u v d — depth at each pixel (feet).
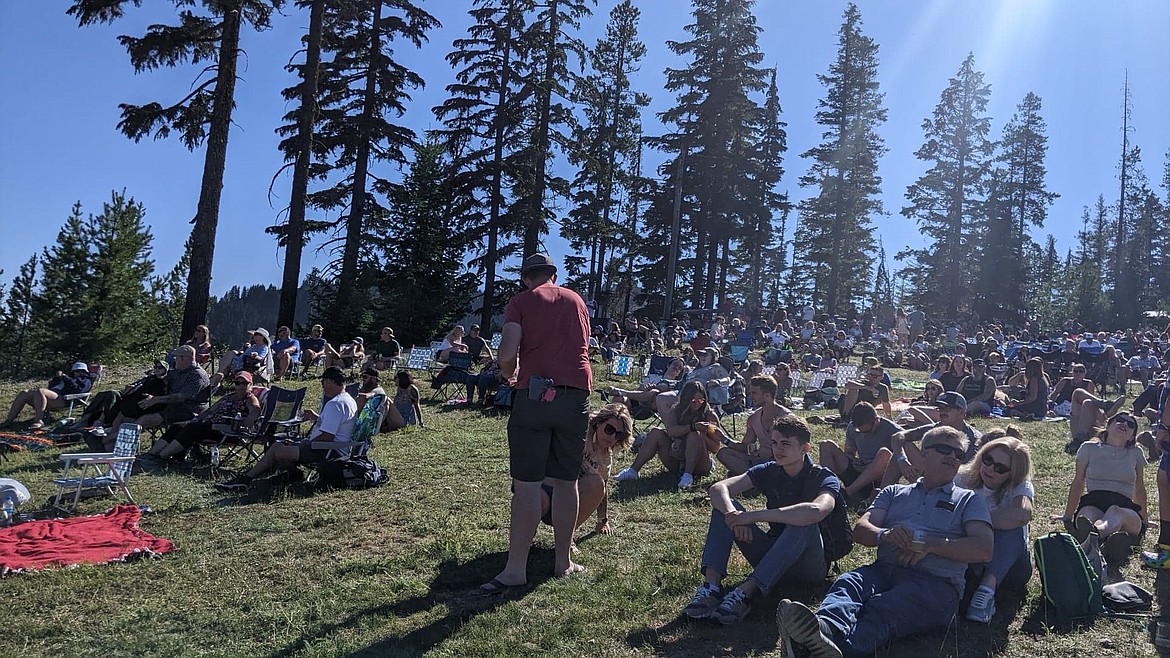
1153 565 17.44
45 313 70.85
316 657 13.51
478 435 36.73
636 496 25.11
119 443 25.96
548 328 16.61
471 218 96.53
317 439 26.50
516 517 16.61
